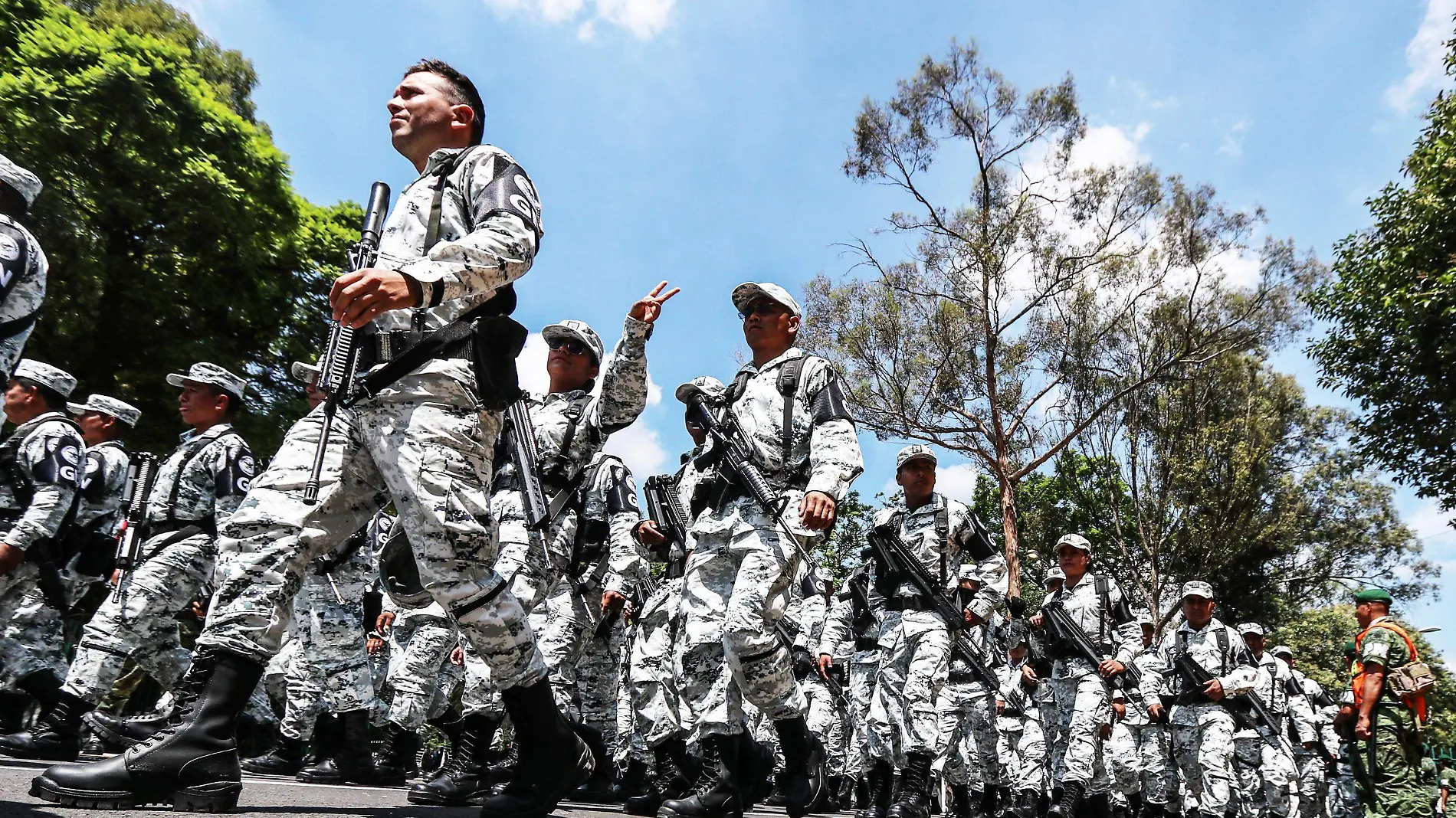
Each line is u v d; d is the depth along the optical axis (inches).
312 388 185.9
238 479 206.1
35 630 209.5
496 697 187.0
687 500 169.6
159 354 624.4
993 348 902.4
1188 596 393.7
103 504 216.8
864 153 908.6
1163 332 933.2
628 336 168.1
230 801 99.3
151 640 198.2
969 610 286.8
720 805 157.2
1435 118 702.5
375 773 220.7
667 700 214.1
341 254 722.8
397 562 110.0
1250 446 1018.1
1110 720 343.9
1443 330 674.8
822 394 156.6
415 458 100.7
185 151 603.8
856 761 360.2
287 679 220.5
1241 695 392.5
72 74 574.6
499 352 105.7
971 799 349.1
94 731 190.2
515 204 104.0
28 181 87.4
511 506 193.0
